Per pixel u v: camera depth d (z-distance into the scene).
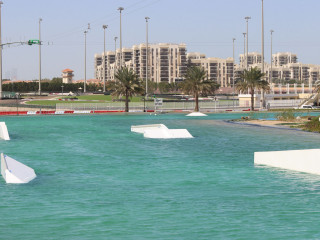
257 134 56.47
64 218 17.39
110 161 33.66
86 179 25.98
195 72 113.00
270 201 20.16
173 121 82.50
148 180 25.62
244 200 20.38
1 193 22.02
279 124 71.44
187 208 18.91
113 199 20.67
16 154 37.88
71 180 25.64
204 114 101.69
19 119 89.56
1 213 18.19
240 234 15.31
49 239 14.86
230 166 30.94
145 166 31.14
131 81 113.81
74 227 16.20
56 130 63.50
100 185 24.09
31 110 117.38
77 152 39.25
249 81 119.19
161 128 53.88
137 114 108.44
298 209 18.66
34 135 55.78
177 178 26.25
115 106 123.81
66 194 21.77
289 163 29.56
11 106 117.12
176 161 33.56
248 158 35.12
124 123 77.81
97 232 15.59
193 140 49.50
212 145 44.50
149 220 17.08
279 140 49.12
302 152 28.48
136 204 19.66
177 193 22.00
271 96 152.12
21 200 20.50
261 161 32.00
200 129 64.62
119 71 114.50
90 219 17.23
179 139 50.72
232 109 127.38
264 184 24.22
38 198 20.91
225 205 19.42
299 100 145.38
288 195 21.42
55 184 24.38
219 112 116.06
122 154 37.81
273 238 14.89
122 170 29.34
